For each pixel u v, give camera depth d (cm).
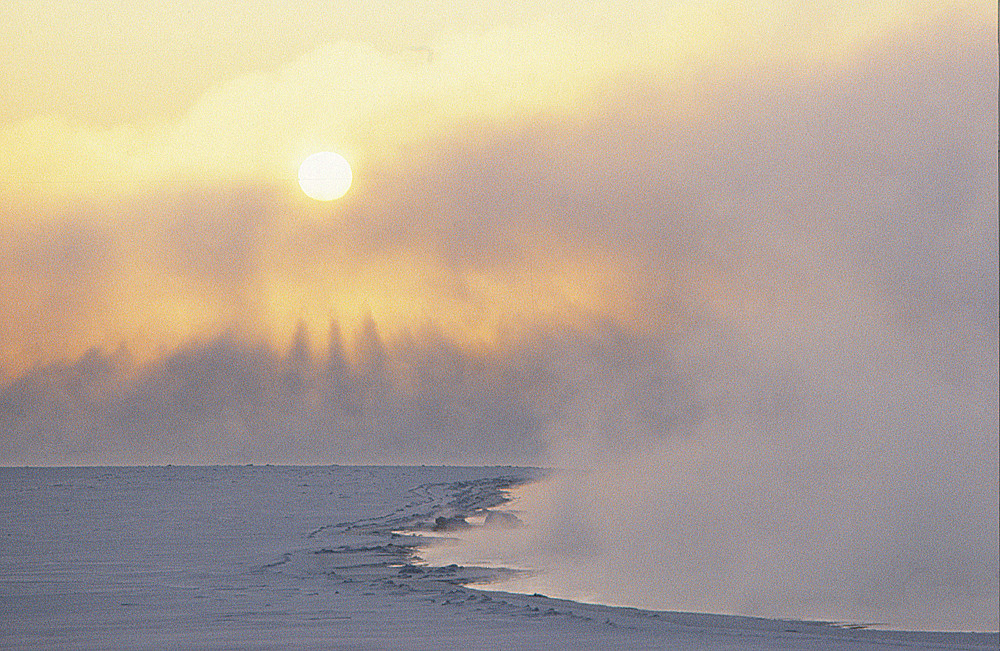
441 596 5838
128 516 13262
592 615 5081
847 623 5575
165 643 4112
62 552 8731
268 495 18462
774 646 4134
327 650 3922
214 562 7912
